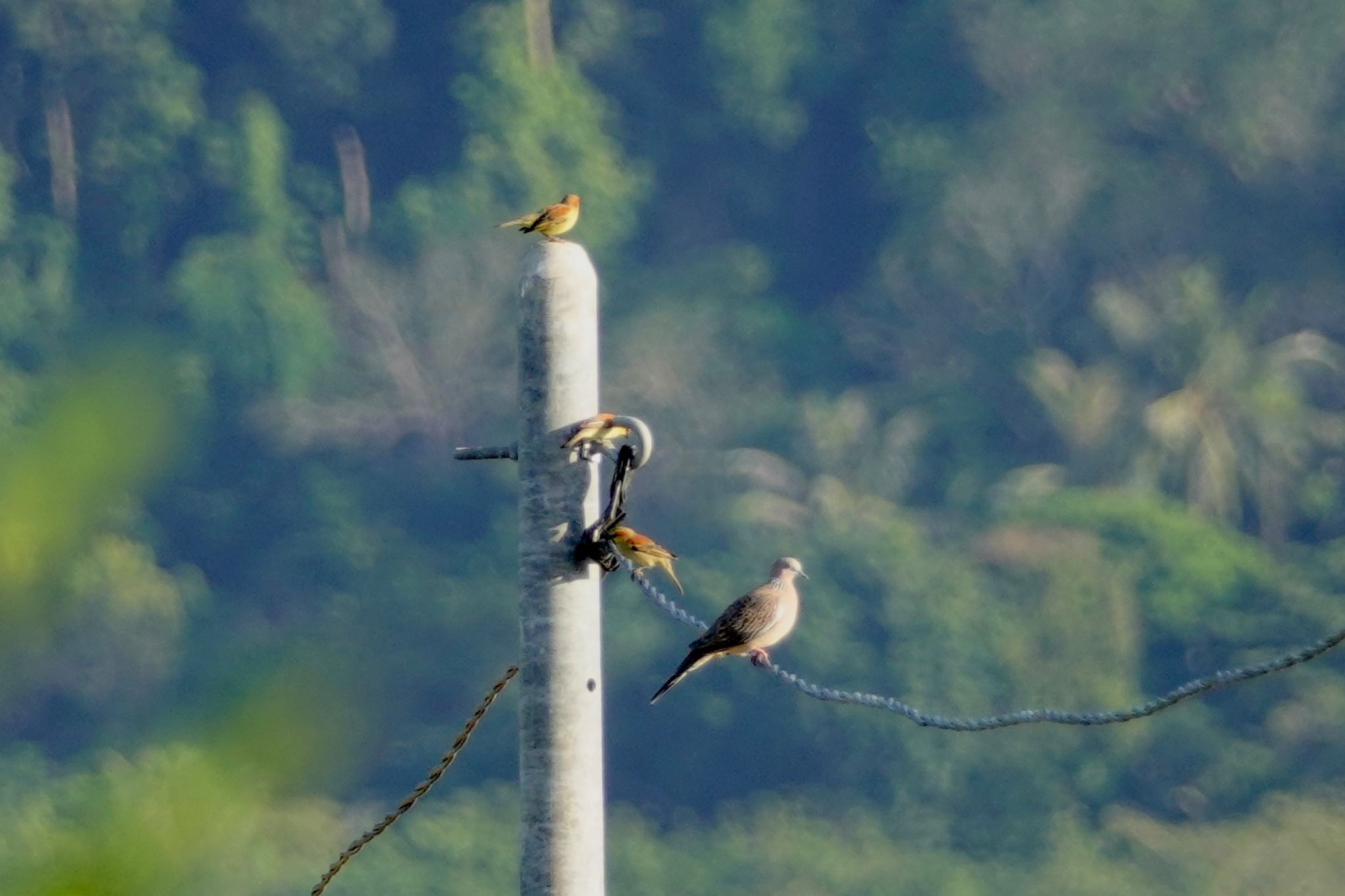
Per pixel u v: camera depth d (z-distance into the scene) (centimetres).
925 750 4141
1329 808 3950
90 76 5175
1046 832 3984
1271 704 4250
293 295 5025
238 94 5475
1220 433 4856
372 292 5166
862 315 5481
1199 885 3766
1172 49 5597
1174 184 5488
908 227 5541
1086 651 4284
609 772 4269
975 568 4503
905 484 5012
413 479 4906
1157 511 4650
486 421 5081
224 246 5078
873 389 5291
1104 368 5062
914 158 5619
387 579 4484
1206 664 4369
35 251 4856
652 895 3934
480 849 3681
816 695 617
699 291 5559
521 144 5522
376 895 3509
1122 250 5441
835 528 4641
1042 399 4994
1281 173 5541
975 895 3838
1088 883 3791
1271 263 5434
